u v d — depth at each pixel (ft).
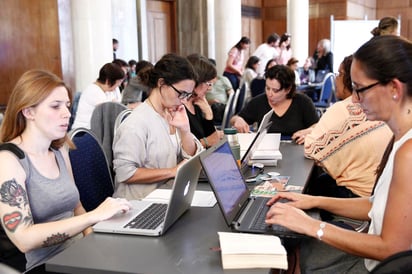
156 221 4.70
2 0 14.08
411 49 3.80
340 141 6.92
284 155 8.20
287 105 10.48
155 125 6.82
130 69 21.36
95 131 9.18
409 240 3.63
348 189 7.02
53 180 5.31
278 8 37.60
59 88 5.20
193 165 4.80
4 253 5.22
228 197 4.87
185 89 6.75
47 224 4.70
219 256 3.96
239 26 27.37
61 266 3.84
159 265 3.81
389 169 4.00
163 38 29.53
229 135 6.94
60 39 14.99
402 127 3.86
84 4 16.35
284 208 4.40
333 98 21.17
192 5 30.27
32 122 5.15
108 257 3.97
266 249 3.80
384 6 40.06
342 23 28.50
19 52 14.49
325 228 4.11
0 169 4.79
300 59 31.94
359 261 4.98
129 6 25.70
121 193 6.73
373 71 3.80
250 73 23.21
